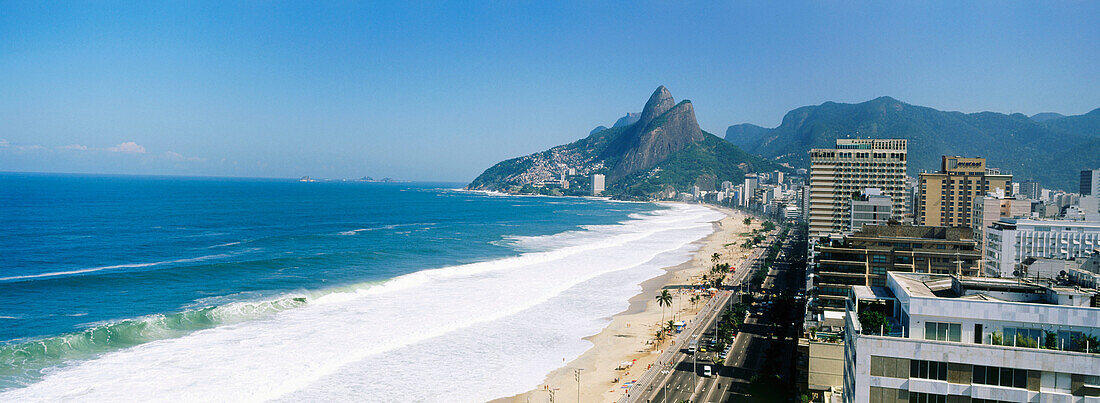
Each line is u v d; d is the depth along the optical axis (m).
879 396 49.66
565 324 153.00
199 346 125.56
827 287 135.25
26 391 100.25
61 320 142.50
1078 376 45.38
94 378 106.88
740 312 159.25
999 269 172.88
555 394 109.38
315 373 113.69
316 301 166.12
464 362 123.25
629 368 123.06
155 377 108.25
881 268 133.75
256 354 121.81
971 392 47.56
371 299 171.00
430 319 151.38
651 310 169.50
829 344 91.81
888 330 53.97
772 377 116.69
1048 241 168.50
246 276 196.75
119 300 162.50
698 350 133.88
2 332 131.50
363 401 103.25
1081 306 48.94
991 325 49.06
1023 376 46.59
